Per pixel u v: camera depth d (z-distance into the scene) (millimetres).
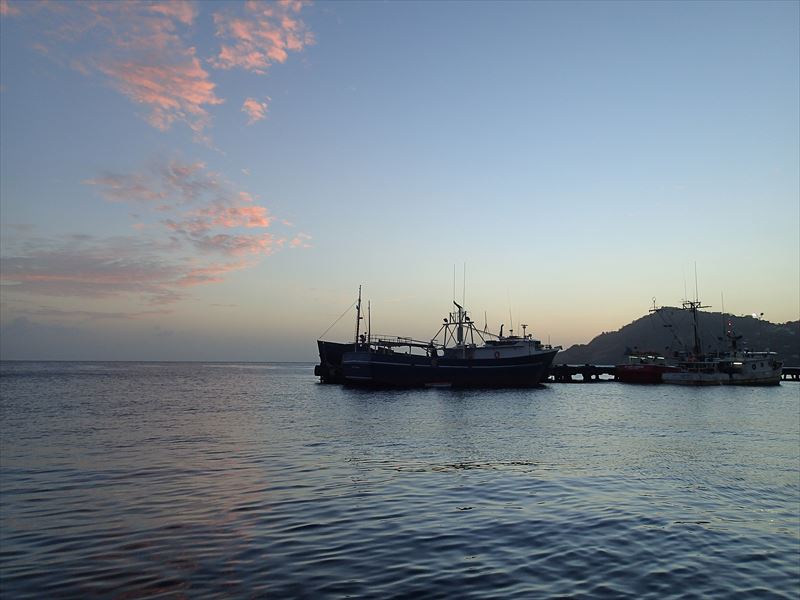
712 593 11508
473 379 94062
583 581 11961
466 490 21016
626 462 28188
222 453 30219
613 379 131625
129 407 61469
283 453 30312
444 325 101438
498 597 10977
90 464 26656
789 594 11555
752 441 36875
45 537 14773
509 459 28719
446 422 48188
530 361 94688
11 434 38281
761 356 116188
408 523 16328
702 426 46000
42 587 11289
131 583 11523
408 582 11695
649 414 56750
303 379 157000
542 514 17500
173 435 38156
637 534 15492
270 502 18906
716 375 108750
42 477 23406
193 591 11117
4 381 120188
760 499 20484
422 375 92812
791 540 15375
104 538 14695
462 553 13664
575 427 44812
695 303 123938
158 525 15977
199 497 19656
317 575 12047
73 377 146625
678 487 22203
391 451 31328
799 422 49438
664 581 12086
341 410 59750
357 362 92875
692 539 15180
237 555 13344
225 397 79188
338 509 17969
